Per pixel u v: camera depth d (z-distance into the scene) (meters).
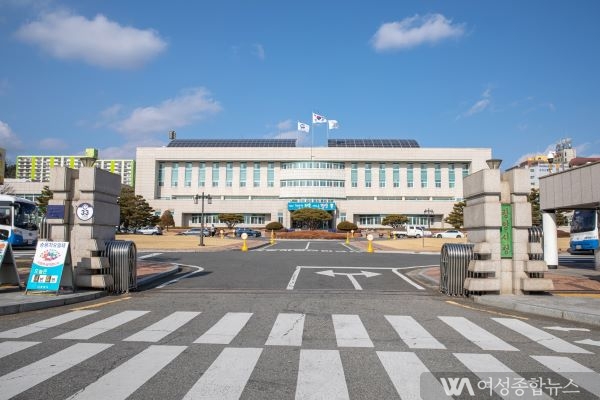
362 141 102.94
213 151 97.75
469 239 13.22
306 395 4.59
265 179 99.00
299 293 12.19
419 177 98.75
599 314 8.60
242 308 9.83
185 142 104.00
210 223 96.69
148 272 16.66
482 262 11.65
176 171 100.06
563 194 19.34
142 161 97.94
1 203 30.50
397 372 5.35
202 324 8.12
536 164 123.62
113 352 6.18
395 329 7.77
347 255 28.61
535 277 11.82
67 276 11.57
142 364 5.62
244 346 6.55
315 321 8.40
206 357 5.95
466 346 6.61
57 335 7.22
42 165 159.12
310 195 94.75
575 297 11.20
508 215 12.04
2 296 10.60
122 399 4.45
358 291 12.73
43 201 72.31
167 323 8.20
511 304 10.17
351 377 5.16
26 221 31.41
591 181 17.75
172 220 89.38
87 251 12.23
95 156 13.32
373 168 98.81
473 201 12.79
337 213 95.19
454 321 8.55
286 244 47.25
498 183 11.95
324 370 5.41
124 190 84.44
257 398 4.50
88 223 12.30
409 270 19.27
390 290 13.09
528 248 11.88
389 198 98.00
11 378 5.06
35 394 4.57
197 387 4.80
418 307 10.16
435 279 15.34
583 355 6.15
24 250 30.45
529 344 6.76
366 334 7.36
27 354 6.06
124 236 50.56
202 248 34.28
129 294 12.14
